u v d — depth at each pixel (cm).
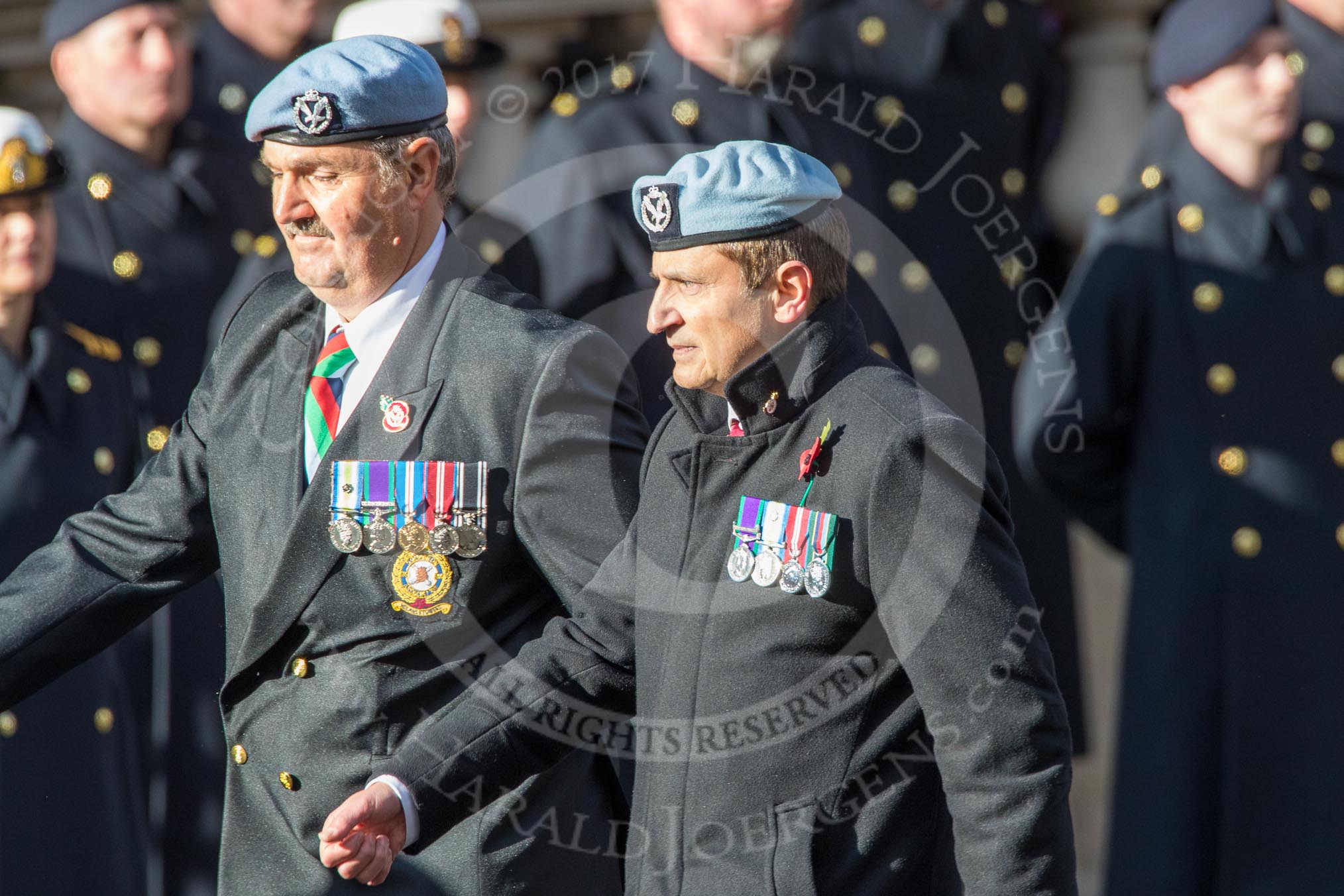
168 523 1302
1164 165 1722
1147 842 1664
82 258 1827
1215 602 1653
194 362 1844
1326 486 1653
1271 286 1670
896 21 1686
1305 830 1641
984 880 1072
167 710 1775
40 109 2348
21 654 1296
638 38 2019
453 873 1237
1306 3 1808
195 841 1773
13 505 1666
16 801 1683
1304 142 1758
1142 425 1692
